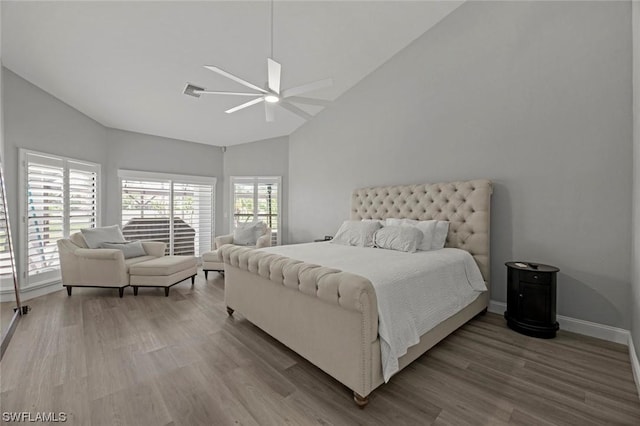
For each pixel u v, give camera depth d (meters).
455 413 1.53
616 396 1.66
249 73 3.62
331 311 1.72
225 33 3.02
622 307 2.33
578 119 2.51
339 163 4.63
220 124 4.97
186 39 3.02
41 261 3.51
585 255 2.49
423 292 2.05
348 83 4.32
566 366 1.98
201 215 5.65
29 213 3.38
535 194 2.75
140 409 1.56
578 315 2.53
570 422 1.46
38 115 3.51
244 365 2.00
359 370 1.56
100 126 4.48
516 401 1.62
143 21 2.75
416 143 3.63
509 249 2.92
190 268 3.99
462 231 3.11
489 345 2.29
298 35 3.25
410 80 3.67
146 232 4.97
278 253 2.69
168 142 5.27
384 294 1.72
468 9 3.15
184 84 3.69
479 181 2.98
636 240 2.05
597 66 2.41
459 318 2.47
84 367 1.95
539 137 2.71
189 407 1.57
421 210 3.46
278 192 5.66
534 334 2.43
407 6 3.14
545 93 2.67
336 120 4.66
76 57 3.10
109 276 3.45
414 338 1.82
